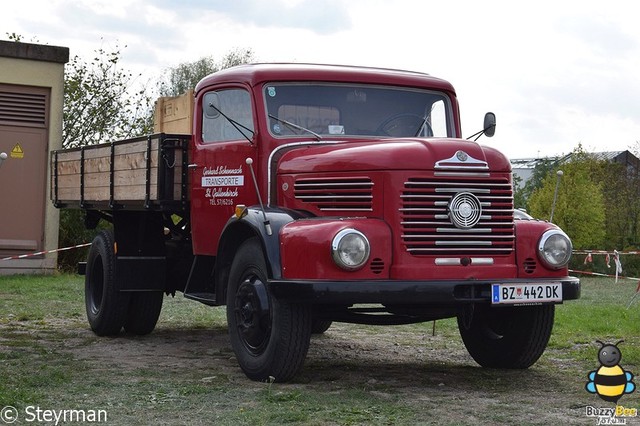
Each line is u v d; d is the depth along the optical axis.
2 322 10.77
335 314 7.18
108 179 9.69
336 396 6.53
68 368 7.58
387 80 8.11
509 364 7.88
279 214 7.07
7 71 17.33
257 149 7.73
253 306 7.01
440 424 5.68
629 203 34.28
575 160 29.52
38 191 17.56
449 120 8.27
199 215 8.45
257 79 7.83
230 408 6.06
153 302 9.80
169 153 8.61
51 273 17.45
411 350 9.20
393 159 6.82
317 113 7.88
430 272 6.76
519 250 7.08
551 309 7.59
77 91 21.02
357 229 6.64
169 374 7.38
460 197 6.86
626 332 10.72
